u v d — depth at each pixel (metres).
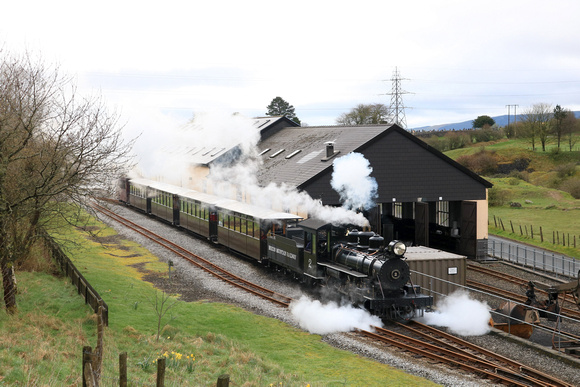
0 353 13.05
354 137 35.00
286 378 14.19
